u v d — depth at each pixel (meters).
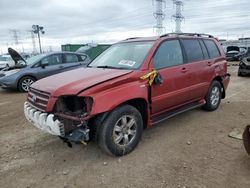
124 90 3.58
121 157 3.72
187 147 3.99
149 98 4.00
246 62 12.29
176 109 4.83
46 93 3.52
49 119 3.35
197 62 5.09
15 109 6.88
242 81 10.87
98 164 3.55
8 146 4.27
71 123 3.41
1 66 15.92
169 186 2.99
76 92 3.27
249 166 3.37
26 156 3.88
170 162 3.53
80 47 23.78
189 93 4.89
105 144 3.52
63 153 3.93
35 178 3.29
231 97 7.50
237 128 4.75
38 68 9.81
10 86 9.52
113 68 4.21
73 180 3.20
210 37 6.00
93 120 3.49
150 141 4.24
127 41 4.97
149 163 3.52
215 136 4.40
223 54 6.16
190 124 5.03
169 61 4.49
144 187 2.99
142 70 3.94
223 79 6.07
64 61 10.32
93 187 3.04
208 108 5.77
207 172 3.25
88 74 3.89
